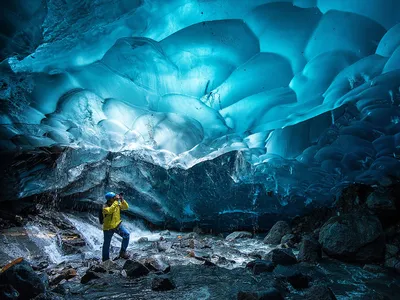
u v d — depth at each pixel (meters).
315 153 7.93
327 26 7.70
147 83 8.56
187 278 5.05
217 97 8.74
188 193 8.84
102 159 8.29
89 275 4.96
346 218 6.21
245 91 8.48
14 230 6.98
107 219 5.98
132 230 9.27
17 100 7.48
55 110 8.01
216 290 4.52
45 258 6.20
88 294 4.40
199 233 9.46
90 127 8.13
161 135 8.48
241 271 5.38
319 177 8.08
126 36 8.05
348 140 7.54
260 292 3.81
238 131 8.77
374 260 5.85
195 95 8.87
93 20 6.72
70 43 7.12
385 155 7.38
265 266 5.26
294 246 7.30
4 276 4.02
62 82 7.91
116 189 8.82
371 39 7.53
